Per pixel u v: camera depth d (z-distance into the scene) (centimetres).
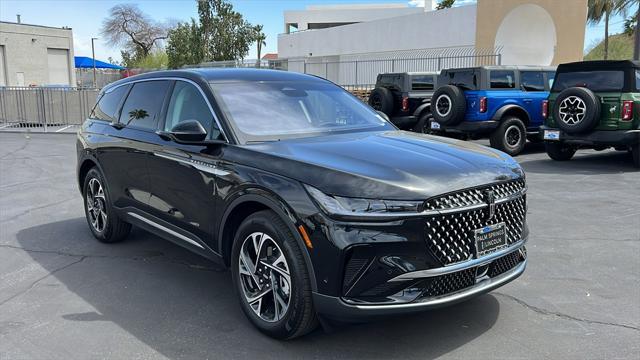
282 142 402
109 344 362
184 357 343
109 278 485
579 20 2623
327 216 318
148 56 5112
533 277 479
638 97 997
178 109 466
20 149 1473
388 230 310
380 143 400
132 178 512
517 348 352
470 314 403
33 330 383
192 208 430
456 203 326
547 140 1106
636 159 1032
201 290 456
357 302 313
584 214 699
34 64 4362
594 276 481
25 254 555
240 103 435
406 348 353
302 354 346
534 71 1315
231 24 3950
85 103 2044
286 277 344
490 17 2755
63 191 892
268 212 356
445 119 1276
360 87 2738
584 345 355
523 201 380
